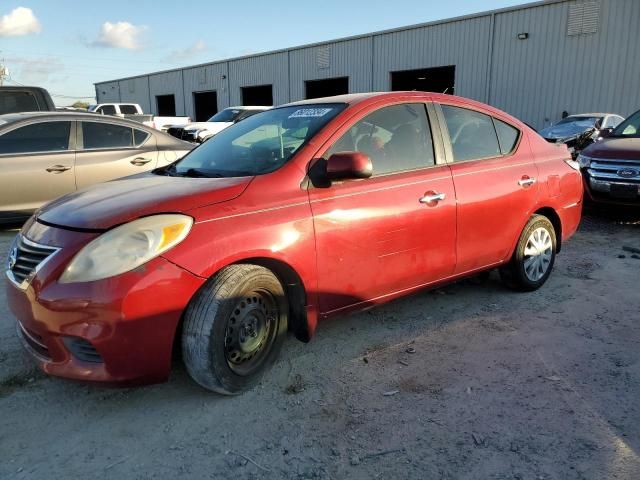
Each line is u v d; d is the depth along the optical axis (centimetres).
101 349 256
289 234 301
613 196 752
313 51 3017
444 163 394
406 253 362
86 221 271
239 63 3550
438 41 2438
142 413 289
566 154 504
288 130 359
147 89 4638
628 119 877
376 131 361
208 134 1734
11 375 327
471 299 458
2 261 565
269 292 305
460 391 311
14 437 269
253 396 306
